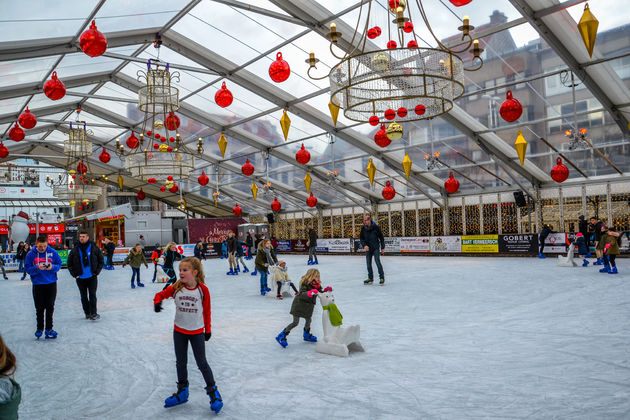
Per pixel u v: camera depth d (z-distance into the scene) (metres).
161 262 15.59
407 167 12.33
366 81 5.12
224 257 31.25
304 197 30.09
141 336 6.62
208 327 3.83
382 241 11.63
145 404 3.84
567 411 3.29
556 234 19.44
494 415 3.28
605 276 11.28
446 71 5.22
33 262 6.60
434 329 6.23
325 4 11.46
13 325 7.95
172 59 15.48
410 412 3.40
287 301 9.76
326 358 5.04
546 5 10.36
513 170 20.17
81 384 4.45
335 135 19.36
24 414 3.68
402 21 5.30
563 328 5.95
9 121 18.30
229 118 19.78
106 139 24.42
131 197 39.91
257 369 4.70
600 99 13.17
